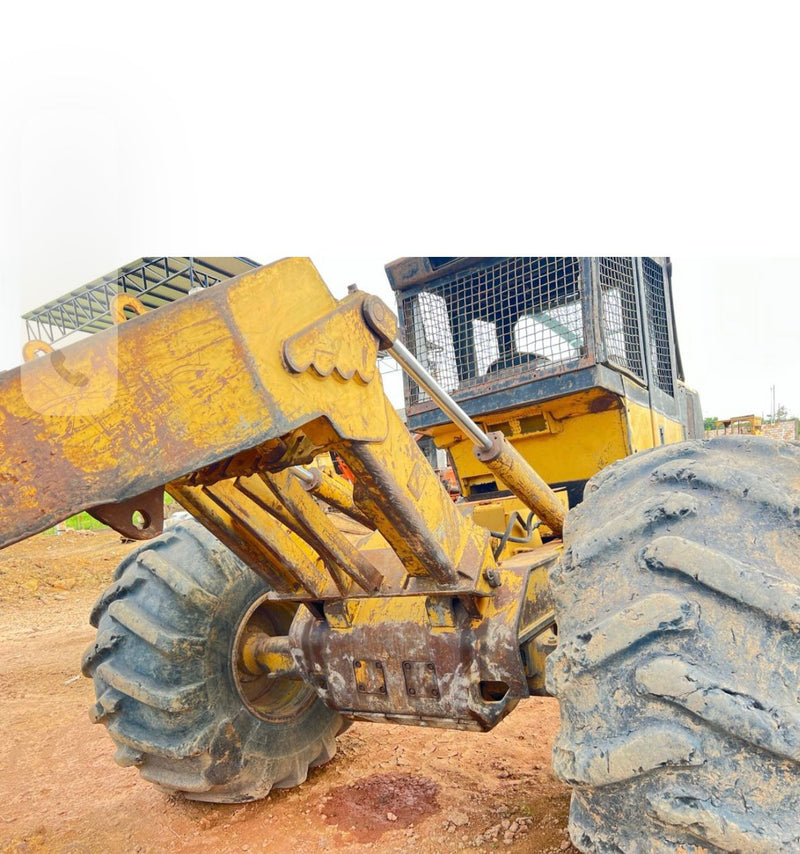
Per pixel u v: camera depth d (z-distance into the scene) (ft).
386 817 8.18
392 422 5.89
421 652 7.03
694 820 4.05
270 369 4.47
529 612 6.96
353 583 7.33
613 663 4.55
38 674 18.30
